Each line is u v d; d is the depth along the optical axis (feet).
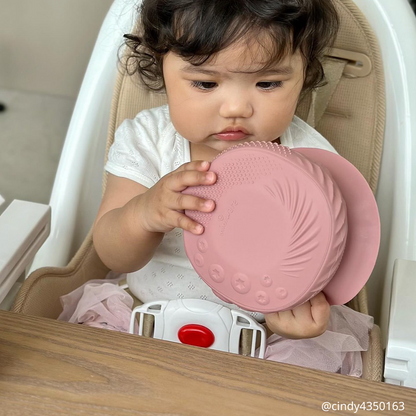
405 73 2.87
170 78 2.22
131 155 2.69
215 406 1.20
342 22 2.88
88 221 3.14
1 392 1.19
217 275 1.64
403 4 2.89
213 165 1.65
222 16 2.00
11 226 1.94
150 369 1.27
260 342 2.43
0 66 7.26
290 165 1.53
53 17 6.89
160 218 2.01
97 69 3.07
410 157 2.86
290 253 1.53
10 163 6.11
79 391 1.20
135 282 2.73
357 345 2.39
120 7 3.05
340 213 1.52
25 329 1.34
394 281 1.98
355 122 2.95
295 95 2.24
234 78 2.10
